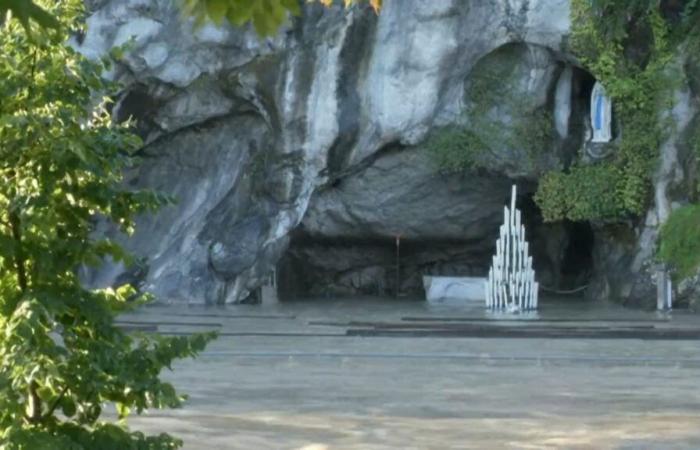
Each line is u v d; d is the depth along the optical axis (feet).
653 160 273.33
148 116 278.05
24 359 63.05
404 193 295.48
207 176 289.33
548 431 130.52
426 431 130.11
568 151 285.43
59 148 64.23
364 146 278.87
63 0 66.33
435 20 268.21
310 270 324.80
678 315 257.96
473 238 311.88
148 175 288.92
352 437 126.11
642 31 270.46
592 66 271.08
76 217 67.10
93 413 67.51
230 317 254.47
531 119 282.56
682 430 131.34
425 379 172.24
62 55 65.62
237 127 286.87
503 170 287.48
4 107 64.95
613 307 278.26
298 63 272.72
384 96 272.72
